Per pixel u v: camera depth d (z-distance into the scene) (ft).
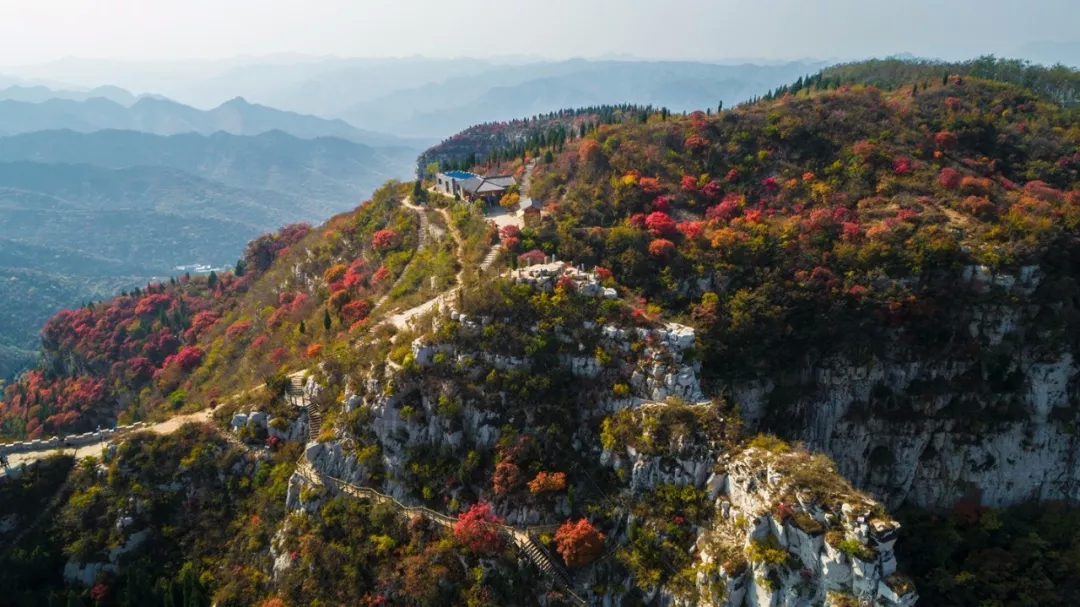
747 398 301.02
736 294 320.29
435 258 379.55
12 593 240.73
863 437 315.78
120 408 439.63
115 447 282.15
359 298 383.86
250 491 269.44
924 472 312.91
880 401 314.76
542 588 219.20
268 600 231.50
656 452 229.66
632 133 469.57
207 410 317.22
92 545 255.09
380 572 227.61
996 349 309.42
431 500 244.63
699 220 389.19
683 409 236.22
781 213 387.96
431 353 264.93
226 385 354.33
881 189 393.91
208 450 280.72
